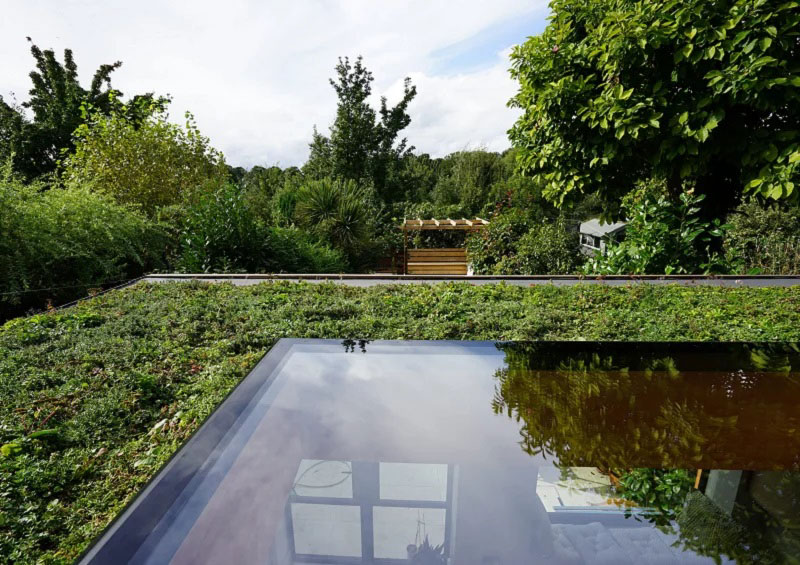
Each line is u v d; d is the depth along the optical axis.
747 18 3.74
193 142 8.96
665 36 3.95
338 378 1.30
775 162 4.12
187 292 3.63
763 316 2.79
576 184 5.30
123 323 2.79
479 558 0.78
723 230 4.83
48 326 2.74
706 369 1.35
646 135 4.34
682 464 1.04
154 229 5.96
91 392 1.97
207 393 1.98
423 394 1.27
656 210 4.97
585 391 1.26
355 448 1.02
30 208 4.61
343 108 15.14
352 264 9.17
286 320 2.85
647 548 0.81
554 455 1.06
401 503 0.87
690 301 3.16
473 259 8.59
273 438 0.98
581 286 3.65
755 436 1.13
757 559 0.78
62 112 11.84
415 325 2.73
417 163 18.20
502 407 1.22
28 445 1.62
